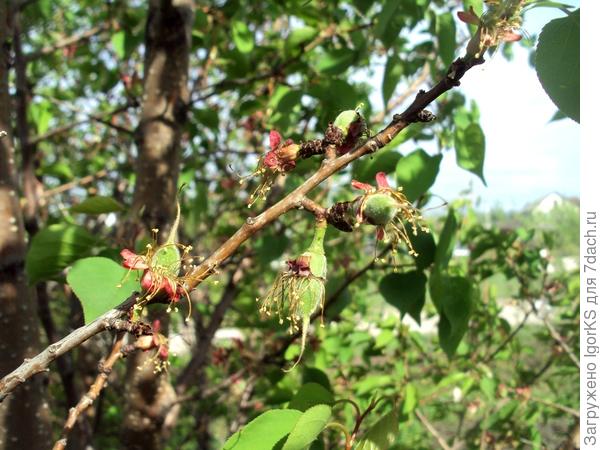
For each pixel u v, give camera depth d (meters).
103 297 0.16
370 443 0.16
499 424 0.43
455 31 0.25
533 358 0.63
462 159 0.24
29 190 0.35
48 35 0.57
